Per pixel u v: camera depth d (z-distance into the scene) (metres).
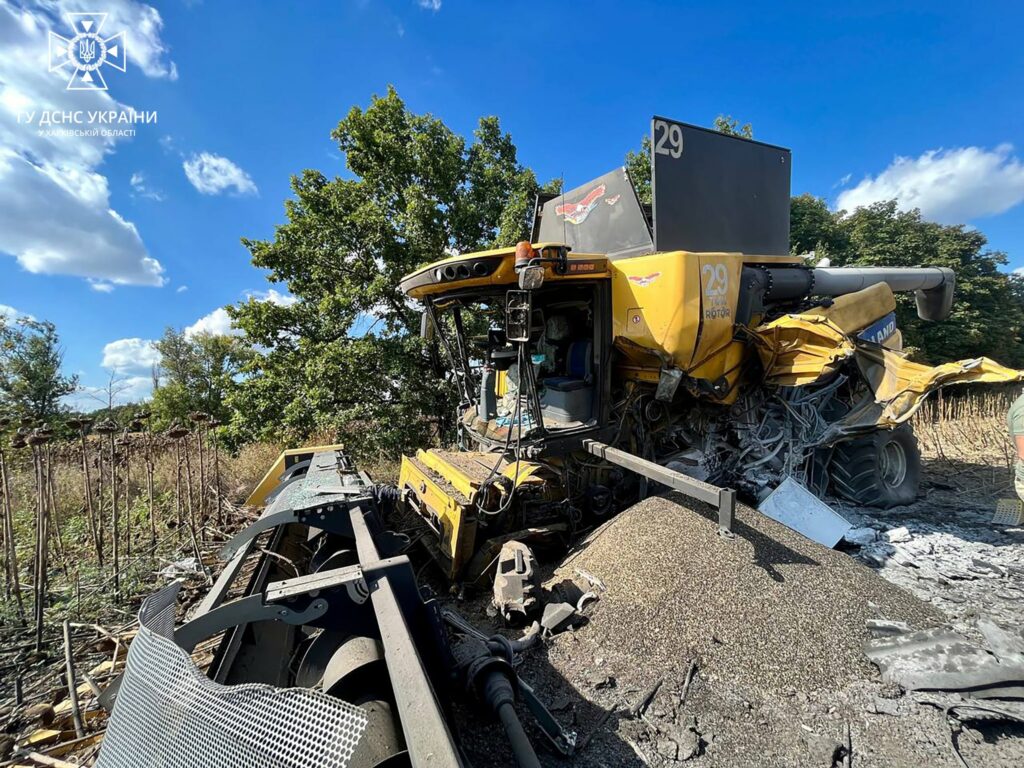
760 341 4.51
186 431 5.30
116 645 3.02
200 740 1.08
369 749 1.27
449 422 9.31
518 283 3.27
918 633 2.40
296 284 9.77
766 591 2.70
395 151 9.56
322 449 4.76
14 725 2.38
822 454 4.96
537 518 3.76
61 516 5.78
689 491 2.80
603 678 2.34
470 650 1.92
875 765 1.85
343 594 1.60
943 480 6.21
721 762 1.90
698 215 4.61
